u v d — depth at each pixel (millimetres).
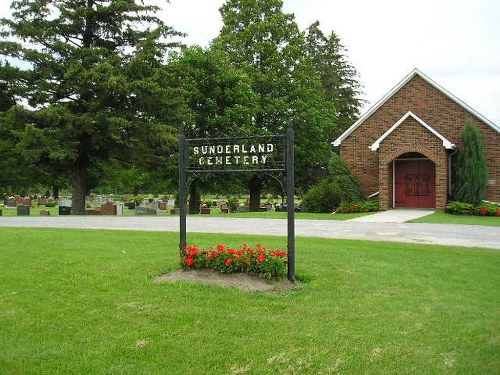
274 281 8102
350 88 52594
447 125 28422
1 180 56250
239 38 37906
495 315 6758
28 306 7211
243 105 34531
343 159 30438
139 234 14484
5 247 11531
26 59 27391
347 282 8312
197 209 38875
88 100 28734
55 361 5445
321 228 17891
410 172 29000
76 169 31344
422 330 6152
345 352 5523
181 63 34000
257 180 40031
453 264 9930
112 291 7793
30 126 24766
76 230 15859
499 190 27000
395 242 13227
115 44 30344
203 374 5133
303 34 41531
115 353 5621
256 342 5840
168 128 28656
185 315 6707
